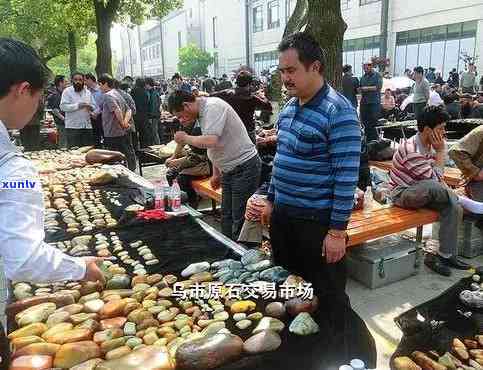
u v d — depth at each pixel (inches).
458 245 144.2
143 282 77.8
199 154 183.0
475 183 145.1
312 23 183.3
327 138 73.2
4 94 43.5
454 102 293.6
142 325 64.4
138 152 262.4
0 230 43.9
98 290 75.2
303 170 76.8
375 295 122.7
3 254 44.7
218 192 161.6
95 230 105.7
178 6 578.2
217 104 124.6
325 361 60.9
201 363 55.0
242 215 137.3
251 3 1310.3
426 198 131.9
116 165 186.5
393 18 786.8
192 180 185.0
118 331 62.6
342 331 68.9
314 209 77.7
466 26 655.1
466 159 142.1
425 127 138.1
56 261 47.8
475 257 144.7
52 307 68.3
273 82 295.4
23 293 73.6
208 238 100.3
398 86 518.6
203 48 1866.4
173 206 120.4
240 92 191.8
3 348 53.0
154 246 95.8
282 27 1159.6
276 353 59.1
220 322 65.3
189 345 56.9
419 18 733.3
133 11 553.0
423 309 99.8
